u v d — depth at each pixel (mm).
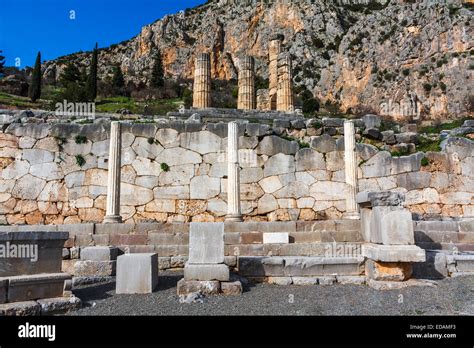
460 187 14375
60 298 6090
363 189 14266
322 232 10281
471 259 7902
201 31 101938
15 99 49844
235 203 11961
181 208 13656
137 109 40781
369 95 74250
